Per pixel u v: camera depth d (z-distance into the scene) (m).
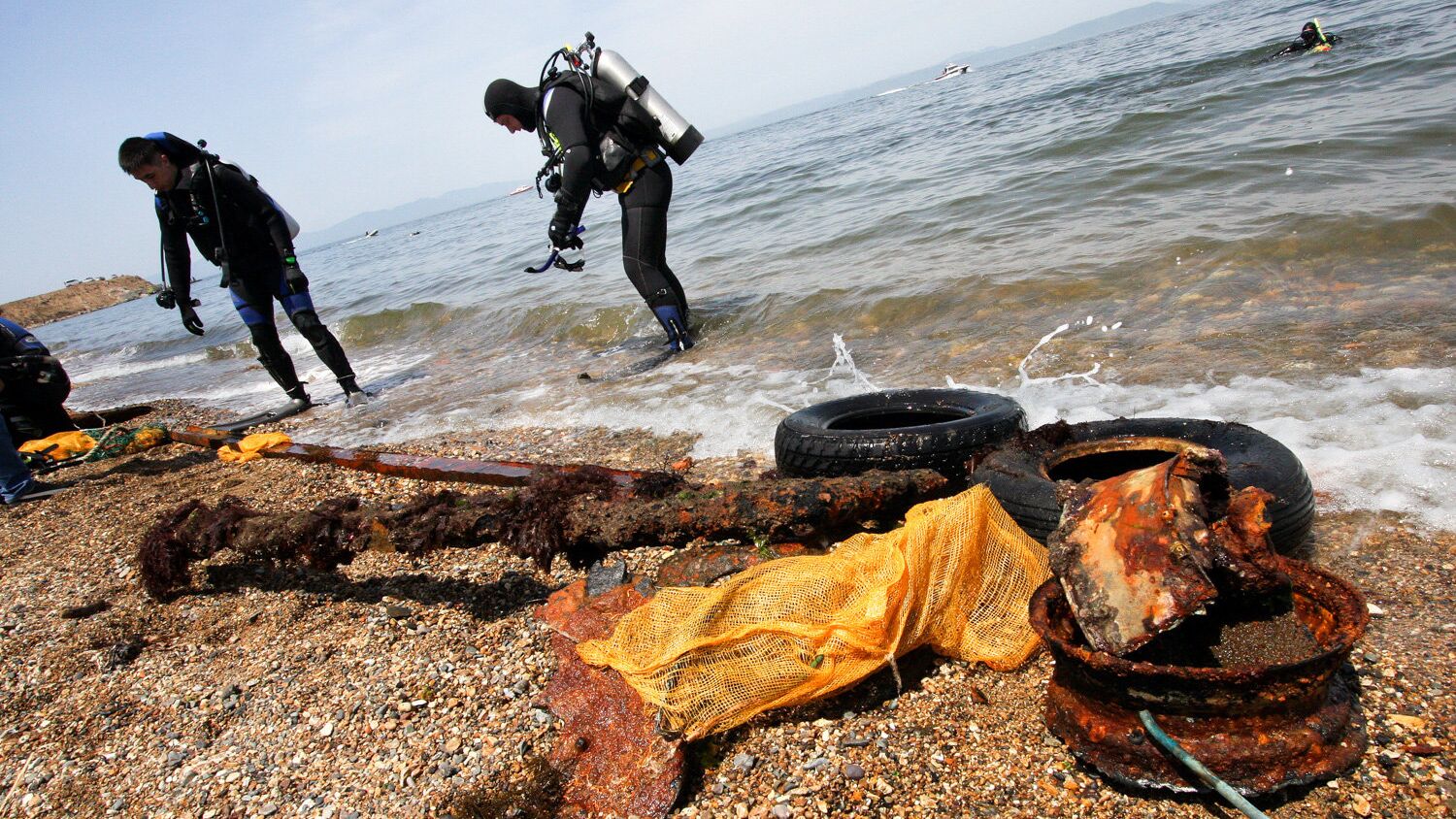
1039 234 8.73
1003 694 2.65
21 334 7.89
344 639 3.55
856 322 7.50
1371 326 4.89
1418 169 7.36
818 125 42.69
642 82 7.01
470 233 34.75
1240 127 10.92
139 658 3.68
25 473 6.39
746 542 3.53
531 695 2.93
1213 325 5.49
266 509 5.30
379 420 7.61
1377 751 2.20
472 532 3.43
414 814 2.49
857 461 3.69
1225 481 2.25
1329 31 17.72
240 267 7.80
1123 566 2.12
